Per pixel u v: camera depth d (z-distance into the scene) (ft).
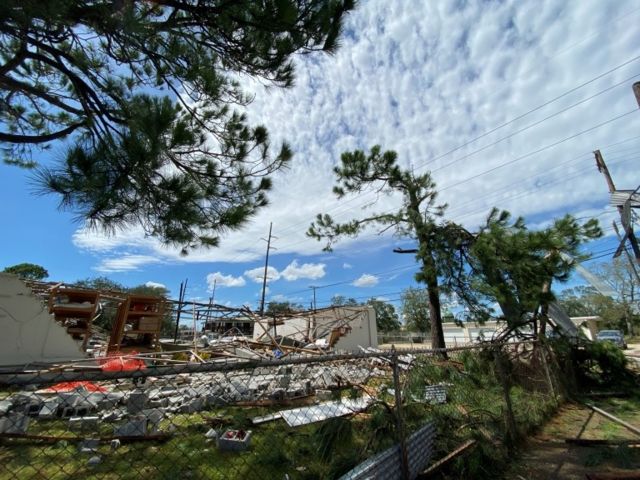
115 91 13.60
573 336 28.40
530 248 25.59
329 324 58.54
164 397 17.84
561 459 12.25
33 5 8.84
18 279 24.47
